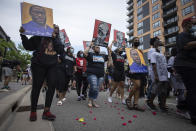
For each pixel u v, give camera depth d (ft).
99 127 6.60
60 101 12.36
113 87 15.02
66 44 17.95
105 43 12.99
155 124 7.36
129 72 11.95
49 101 7.56
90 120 7.72
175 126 7.11
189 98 7.88
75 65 15.75
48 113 7.43
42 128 5.95
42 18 7.91
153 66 10.62
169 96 23.15
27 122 6.74
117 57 14.83
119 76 14.60
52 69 7.90
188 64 7.92
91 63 12.14
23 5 7.56
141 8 134.41
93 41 12.51
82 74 16.07
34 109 7.22
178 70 8.46
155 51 11.32
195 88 7.73
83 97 16.40
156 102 15.71
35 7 7.82
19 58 85.61
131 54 12.12
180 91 10.41
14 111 9.00
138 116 9.05
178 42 8.46
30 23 7.58
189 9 92.53
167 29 110.83
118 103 14.64
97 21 12.82
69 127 6.46
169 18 109.81
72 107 11.39
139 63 11.78
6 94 15.06
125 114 9.46
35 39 8.04
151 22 121.80
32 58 7.70
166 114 9.94
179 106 10.23
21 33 7.31
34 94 7.36
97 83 12.19
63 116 8.44
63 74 12.59
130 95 11.59
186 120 8.35
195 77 7.69
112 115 9.05
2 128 5.82
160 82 10.78
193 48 7.85
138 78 11.29
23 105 11.06
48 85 7.73
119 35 16.21
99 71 12.09
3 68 20.70
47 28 7.89
